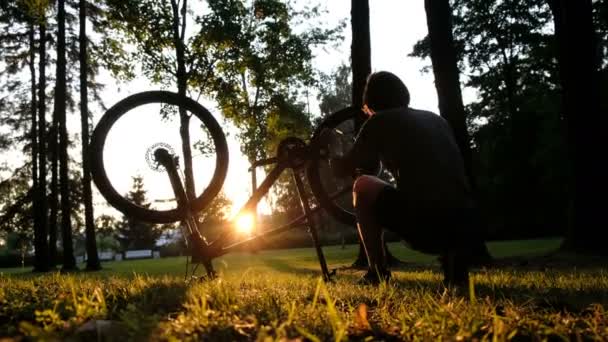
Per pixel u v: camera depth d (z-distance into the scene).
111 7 23.91
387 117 3.78
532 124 39.25
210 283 3.33
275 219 46.22
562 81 13.36
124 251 73.50
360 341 2.25
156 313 2.52
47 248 26.19
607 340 2.35
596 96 13.06
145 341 1.94
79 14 25.34
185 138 15.59
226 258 23.91
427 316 2.41
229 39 23.61
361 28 13.84
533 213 41.34
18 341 1.92
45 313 2.27
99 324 2.12
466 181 3.75
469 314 2.46
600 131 13.00
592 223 12.67
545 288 4.19
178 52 23.62
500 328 2.14
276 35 26.34
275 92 26.83
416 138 3.68
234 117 25.34
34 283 4.26
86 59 26.59
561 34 13.48
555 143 35.06
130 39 24.28
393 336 2.32
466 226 3.61
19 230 31.75
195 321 2.20
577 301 3.33
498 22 37.41
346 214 5.25
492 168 41.97
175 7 23.91
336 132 5.01
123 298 3.11
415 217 3.59
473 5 37.91
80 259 69.94
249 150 26.23
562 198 40.41
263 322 2.39
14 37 27.98
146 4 23.31
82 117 25.61
